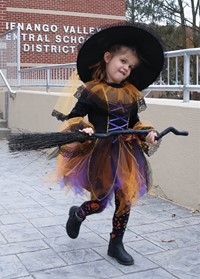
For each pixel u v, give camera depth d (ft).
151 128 10.68
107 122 10.32
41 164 22.74
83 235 12.64
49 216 14.44
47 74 27.94
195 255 11.32
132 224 13.65
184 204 15.48
